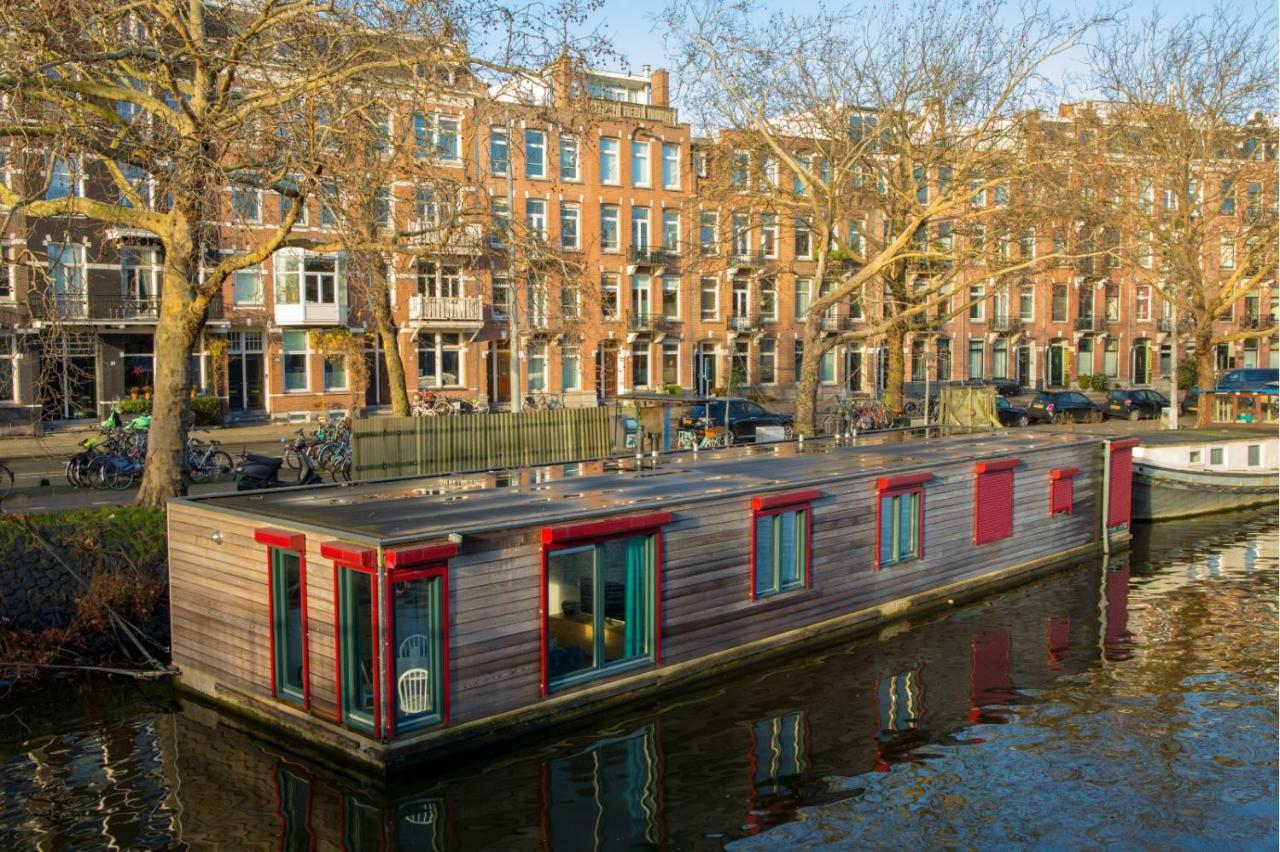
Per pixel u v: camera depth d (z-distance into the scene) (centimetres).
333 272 3562
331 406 3650
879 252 2591
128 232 2975
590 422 2062
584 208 4153
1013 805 914
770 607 1261
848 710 1126
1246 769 983
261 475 1797
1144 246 3416
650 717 1090
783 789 939
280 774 954
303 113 1356
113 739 1035
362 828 859
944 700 1159
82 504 1695
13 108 1210
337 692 954
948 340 4981
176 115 1359
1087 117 2830
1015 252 3134
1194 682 1220
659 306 4416
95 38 1298
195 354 3397
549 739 1020
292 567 1010
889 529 1442
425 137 1620
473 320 3838
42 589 1252
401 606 910
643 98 4628
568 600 1055
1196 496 2283
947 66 2388
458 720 955
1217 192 3238
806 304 4766
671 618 1143
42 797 911
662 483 1313
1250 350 5475
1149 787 949
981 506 1606
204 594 1120
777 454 1689
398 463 1780
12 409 2928
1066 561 1825
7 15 1127
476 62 1370
